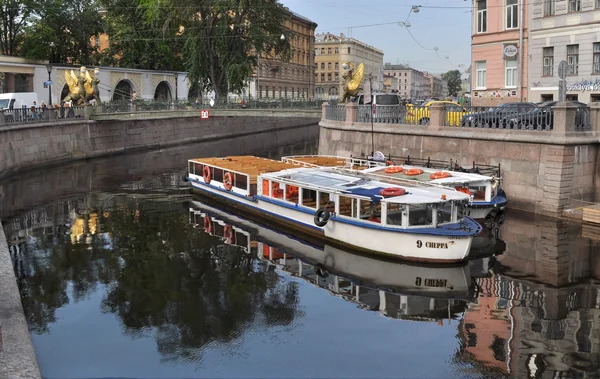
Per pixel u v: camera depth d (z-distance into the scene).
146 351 10.71
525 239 17.08
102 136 43.12
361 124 27.45
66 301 13.27
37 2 54.03
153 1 54.00
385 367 9.92
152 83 61.47
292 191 19.67
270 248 17.30
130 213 22.30
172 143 51.56
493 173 20.91
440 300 12.84
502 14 34.06
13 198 25.61
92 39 73.12
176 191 27.08
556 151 19.06
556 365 9.70
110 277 14.89
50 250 17.38
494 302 12.59
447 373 9.65
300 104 44.34
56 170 34.72
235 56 49.41
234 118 61.81
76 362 10.30
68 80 42.91
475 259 15.47
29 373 7.94
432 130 23.31
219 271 15.26
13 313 10.18
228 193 23.05
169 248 17.47
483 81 36.28
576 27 29.61
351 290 13.63
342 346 10.77
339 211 17.38
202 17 49.12
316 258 16.19
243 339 11.16
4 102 37.78
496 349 10.37
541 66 31.91
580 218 18.77
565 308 12.13
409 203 15.03
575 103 22.03
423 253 15.12
